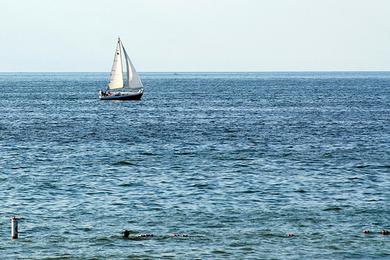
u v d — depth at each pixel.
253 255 80.44
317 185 117.19
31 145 168.62
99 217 95.94
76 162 141.00
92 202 104.75
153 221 93.81
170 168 133.75
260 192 111.62
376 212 98.56
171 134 194.25
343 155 151.62
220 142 175.00
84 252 81.25
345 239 85.88
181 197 108.12
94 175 126.31
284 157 148.50
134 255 80.44
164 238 86.19
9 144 170.62
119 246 83.38
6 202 104.62
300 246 83.31
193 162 141.12
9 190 112.94
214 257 79.81
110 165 137.50
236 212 98.50
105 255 80.38
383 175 126.81
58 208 101.00
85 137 186.88
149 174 127.38
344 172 129.75
